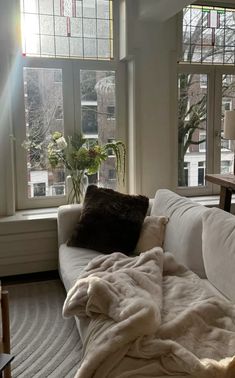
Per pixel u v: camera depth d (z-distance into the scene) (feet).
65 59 12.32
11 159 11.59
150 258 7.30
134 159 12.76
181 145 13.62
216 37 13.48
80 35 12.37
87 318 6.19
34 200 12.59
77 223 10.12
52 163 11.92
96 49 12.59
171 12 11.31
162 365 4.87
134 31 12.19
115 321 5.59
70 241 9.62
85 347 5.68
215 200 13.21
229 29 13.58
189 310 5.64
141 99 12.54
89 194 10.11
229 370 4.58
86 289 6.39
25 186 12.45
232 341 5.09
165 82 12.75
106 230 9.30
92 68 12.62
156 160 12.94
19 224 10.91
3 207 11.63
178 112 13.38
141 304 5.49
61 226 10.23
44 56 12.12
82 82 12.62
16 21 11.24
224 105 13.98
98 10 12.43
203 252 7.36
